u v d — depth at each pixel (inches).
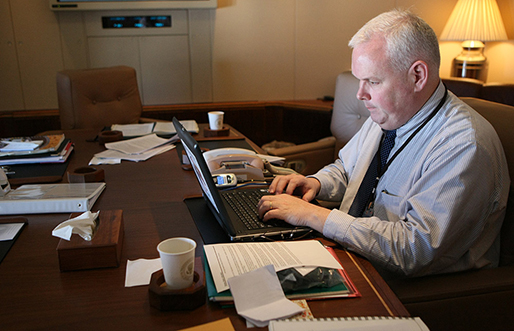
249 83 139.3
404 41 41.1
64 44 125.8
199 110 135.1
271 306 28.4
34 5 121.5
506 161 44.4
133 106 109.3
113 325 27.0
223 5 130.7
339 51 140.0
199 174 41.8
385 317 27.5
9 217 43.7
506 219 44.4
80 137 84.4
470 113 43.6
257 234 38.7
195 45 132.7
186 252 27.9
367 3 136.4
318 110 131.5
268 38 136.2
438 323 38.6
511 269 42.1
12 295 30.3
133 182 57.0
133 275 32.9
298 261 32.9
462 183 38.8
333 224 39.2
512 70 138.0
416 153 45.7
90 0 120.8
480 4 127.2
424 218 38.8
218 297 29.0
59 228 35.1
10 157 63.5
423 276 40.8
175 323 27.2
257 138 142.1
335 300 30.1
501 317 39.6
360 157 55.4
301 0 134.3
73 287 31.4
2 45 122.1
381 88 43.5
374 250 38.3
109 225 37.9
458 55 139.9
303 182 52.8
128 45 129.3
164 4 124.1
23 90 126.5
